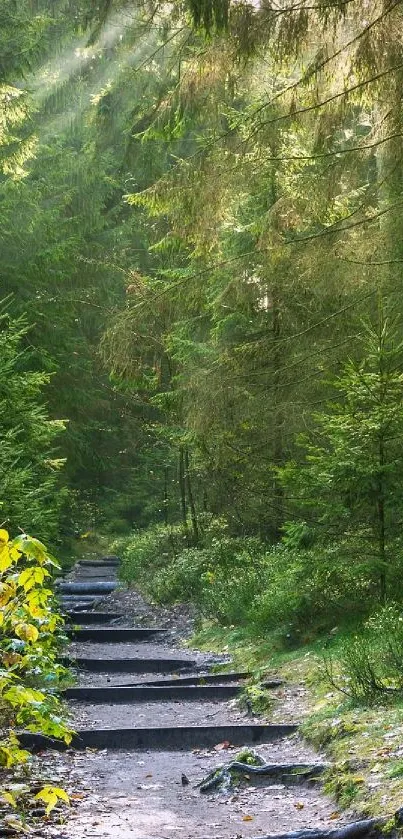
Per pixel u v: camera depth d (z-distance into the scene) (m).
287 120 12.11
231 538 19.89
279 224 12.39
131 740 8.44
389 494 11.38
